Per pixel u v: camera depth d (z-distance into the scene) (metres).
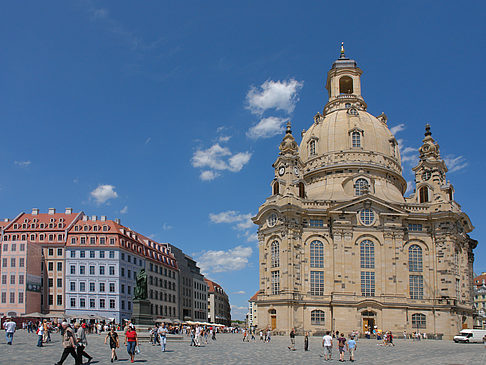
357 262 105.38
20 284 122.94
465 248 112.69
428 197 112.81
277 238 106.94
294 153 117.56
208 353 54.25
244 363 44.12
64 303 128.62
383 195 114.00
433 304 104.12
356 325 101.12
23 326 112.19
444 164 117.31
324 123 126.69
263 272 108.94
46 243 131.62
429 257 107.12
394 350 66.06
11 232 133.38
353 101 134.38
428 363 46.34
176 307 171.12
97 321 126.31
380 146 121.88
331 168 118.69
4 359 40.78
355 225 106.69
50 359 41.50
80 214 141.62
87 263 130.62
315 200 109.38
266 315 104.56
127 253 136.62
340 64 139.75
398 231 106.56
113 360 42.31
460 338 87.25
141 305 77.06
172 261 172.12
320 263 106.31
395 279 104.31
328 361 49.12
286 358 51.09
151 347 59.03
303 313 102.38
